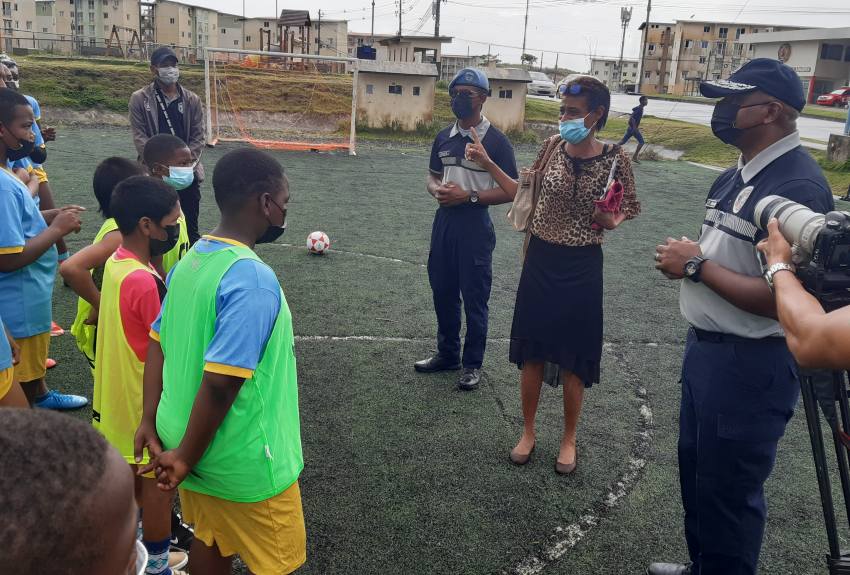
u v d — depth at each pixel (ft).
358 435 12.03
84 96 65.41
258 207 6.08
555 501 10.27
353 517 9.62
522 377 11.35
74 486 2.16
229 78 76.69
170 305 6.22
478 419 12.87
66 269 8.71
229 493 6.10
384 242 26.45
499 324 18.47
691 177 48.16
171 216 7.94
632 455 11.78
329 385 14.03
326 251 24.63
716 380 7.15
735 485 7.26
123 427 7.85
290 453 6.44
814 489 10.82
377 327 17.44
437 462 11.25
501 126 72.28
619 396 14.19
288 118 73.00
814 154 50.90
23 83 64.64
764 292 6.52
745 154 7.27
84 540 2.19
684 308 7.56
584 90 10.03
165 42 182.39
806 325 4.42
